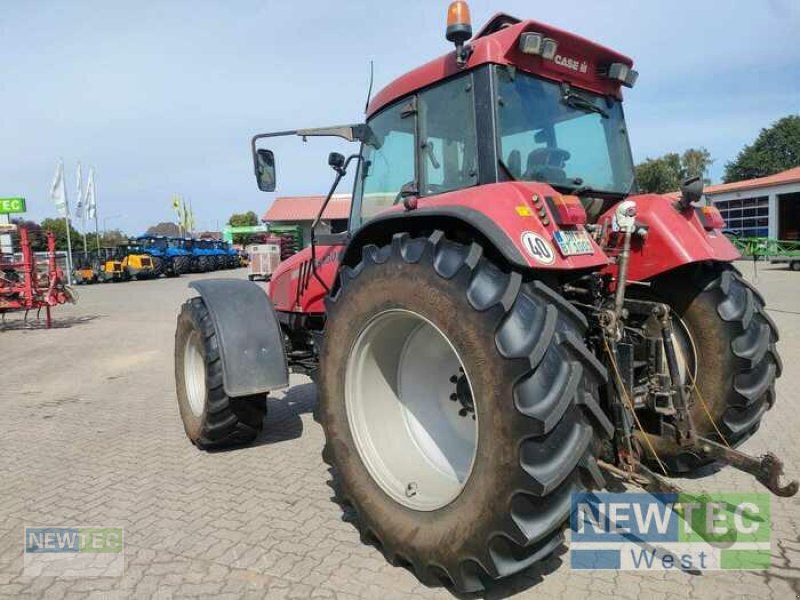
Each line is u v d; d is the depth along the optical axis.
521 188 2.52
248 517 3.37
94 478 4.03
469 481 2.34
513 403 2.17
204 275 33.25
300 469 4.11
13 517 3.45
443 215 2.51
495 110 2.91
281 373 4.04
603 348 2.90
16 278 13.52
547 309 2.29
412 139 3.36
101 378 7.61
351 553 2.94
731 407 3.28
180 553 2.98
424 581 2.60
